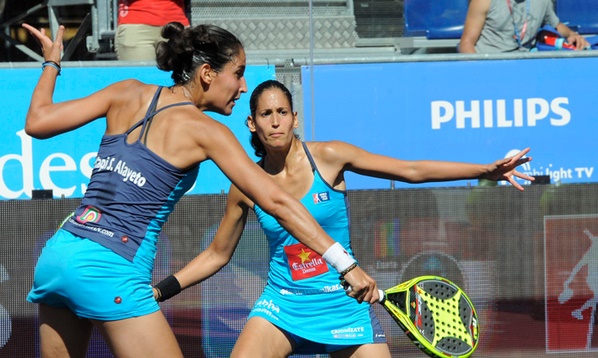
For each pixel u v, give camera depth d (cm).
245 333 1508
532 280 2012
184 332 1939
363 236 1980
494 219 2003
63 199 1928
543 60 2141
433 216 1992
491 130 2134
